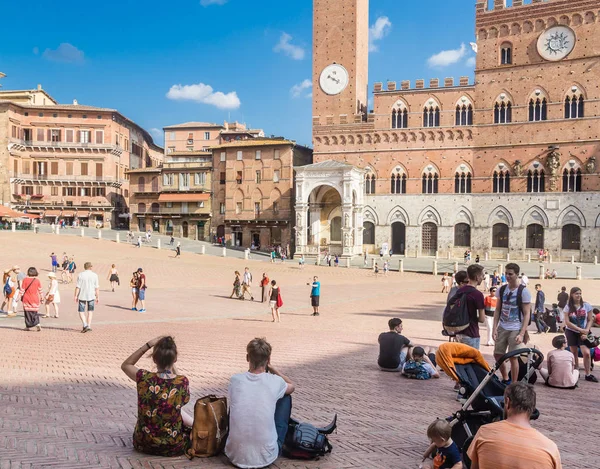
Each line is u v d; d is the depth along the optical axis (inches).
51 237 3070.9
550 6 3085.6
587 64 3021.7
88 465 321.7
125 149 4692.4
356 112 3624.5
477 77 3270.2
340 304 1644.9
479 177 3275.1
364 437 405.4
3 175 4045.3
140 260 2637.8
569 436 428.1
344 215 3253.0
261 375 340.8
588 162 3016.7
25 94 4522.6
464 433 355.9
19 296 1328.7
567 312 690.8
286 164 3754.9
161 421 339.3
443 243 3341.5
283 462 348.2
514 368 502.0
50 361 679.7
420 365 637.3
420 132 3390.7
